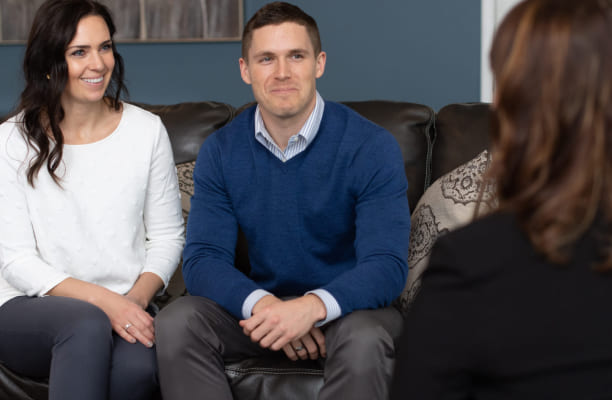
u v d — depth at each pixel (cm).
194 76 452
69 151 180
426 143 215
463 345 63
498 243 63
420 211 192
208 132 229
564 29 62
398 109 218
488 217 67
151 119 193
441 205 182
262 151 180
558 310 61
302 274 179
